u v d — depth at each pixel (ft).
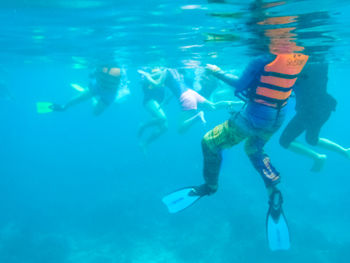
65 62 55.01
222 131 11.60
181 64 45.27
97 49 36.09
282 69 10.52
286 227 12.44
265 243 49.83
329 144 24.56
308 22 19.22
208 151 12.09
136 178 84.43
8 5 18.78
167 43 30.81
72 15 20.98
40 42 32.96
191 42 29.58
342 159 106.52
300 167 95.40
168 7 18.22
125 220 60.39
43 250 53.21
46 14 20.92
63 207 71.82
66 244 54.90
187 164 90.58
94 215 63.87
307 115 22.90
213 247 50.83
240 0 15.29
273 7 16.07
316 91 22.31
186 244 52.24
